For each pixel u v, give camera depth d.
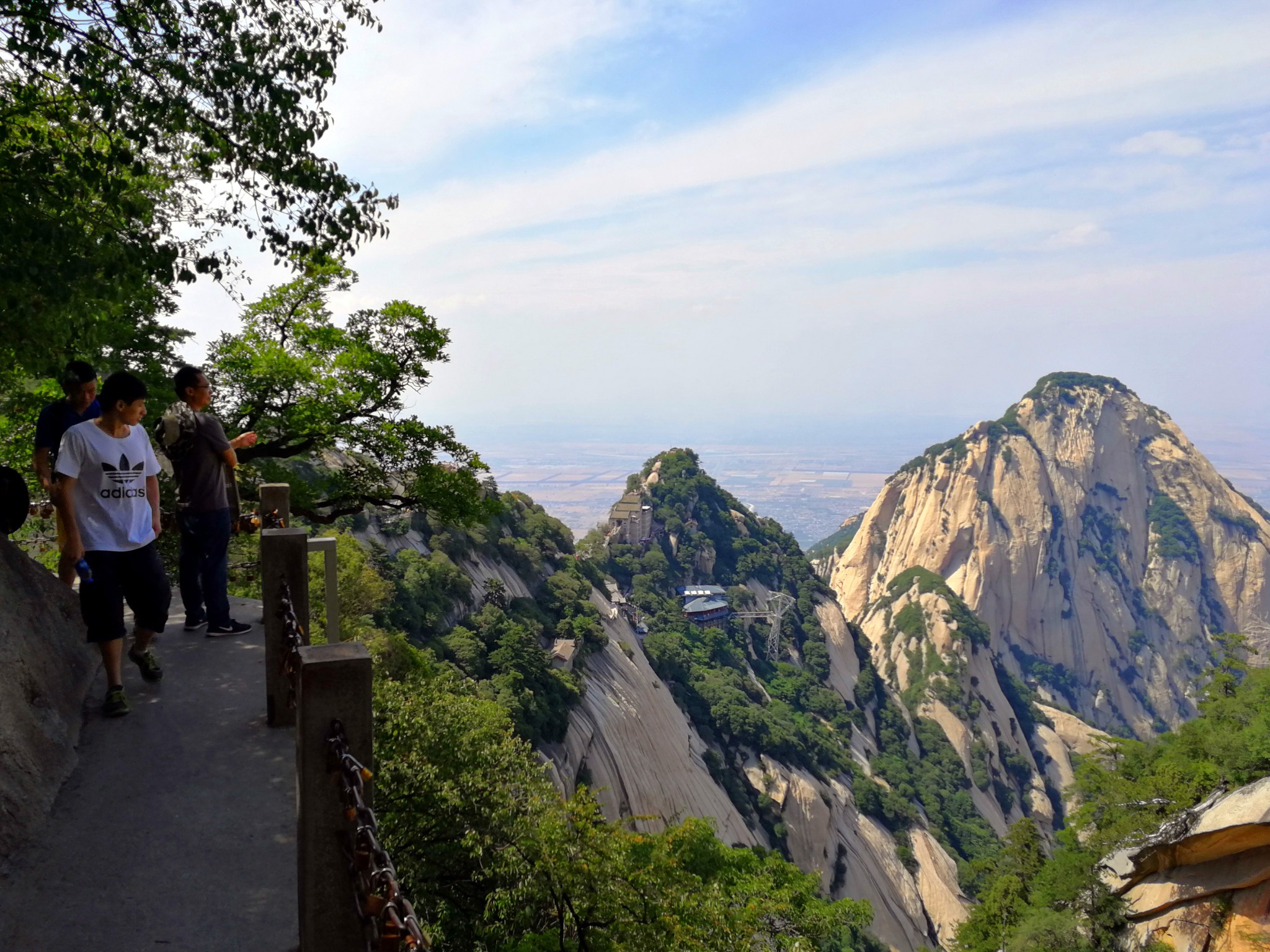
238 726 7.12
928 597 153.12
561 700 62.84
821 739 102.00
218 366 21.12
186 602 9.29
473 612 67.81
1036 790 125.75
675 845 23.23
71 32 9.68
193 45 10.44
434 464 22.61
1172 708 185.88
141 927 4.80
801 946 21.88
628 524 132.88
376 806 17.59
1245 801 30.42
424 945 3.29
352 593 33.59
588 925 16.89
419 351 22.06
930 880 89.25
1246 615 199.62
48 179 10.02
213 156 11.98
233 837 5.64
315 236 11.96
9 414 16.67
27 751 5.90
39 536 18.06
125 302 13.20
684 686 96.56
